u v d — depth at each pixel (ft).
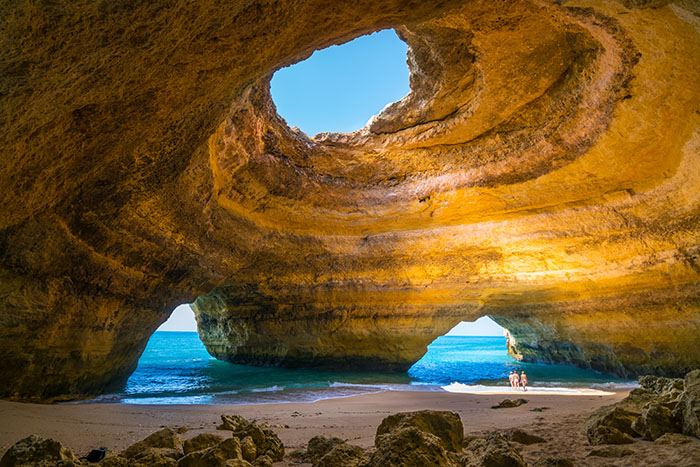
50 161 20.47
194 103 22.94
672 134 34.17
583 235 46.42
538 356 75.10
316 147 49.34
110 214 28.63
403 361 62.13
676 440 12.51
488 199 49.03
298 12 17.44
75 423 19.75
